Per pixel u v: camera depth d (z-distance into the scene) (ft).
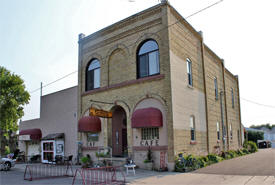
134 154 55.52
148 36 57.41
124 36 62.39
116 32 64.34
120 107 64.59
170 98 51.55
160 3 55.83
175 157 49.67
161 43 54.80
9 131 100.58
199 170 48.91
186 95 58.49
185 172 47.06
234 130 98.22
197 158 54.95
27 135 86.89
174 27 57.06
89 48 71.05
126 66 61.05
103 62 66.49
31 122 94.07
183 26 61.67
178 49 57.62
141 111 52.65
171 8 56.65
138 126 51.70
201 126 64.75
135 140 55.83
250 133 186.80
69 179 43.78
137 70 59.11
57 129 80.53
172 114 50.98
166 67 53.06
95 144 64.90
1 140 94.32
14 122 91.97
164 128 51.72
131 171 49.75
